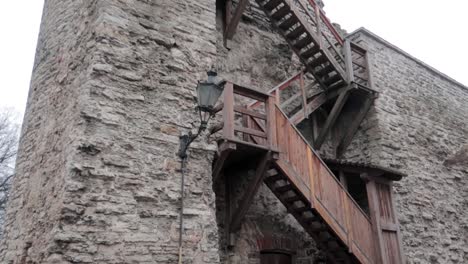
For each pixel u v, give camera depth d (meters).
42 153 5.52
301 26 7.86
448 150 10.40
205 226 4.92
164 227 4.63
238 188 6.99
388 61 10.09
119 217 4.39
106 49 4.95
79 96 4.81
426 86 10.84
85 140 4.46
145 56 5.22
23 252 5.00
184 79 5.44
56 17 6.52
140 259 4.37
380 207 6.86
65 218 4.11
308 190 5.98
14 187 6.09
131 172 4.63
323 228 6.51
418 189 9.00
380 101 9.26
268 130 5.89
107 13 5.11
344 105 9.49
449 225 9.28
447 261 8.77
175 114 5.20
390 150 8.83
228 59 8.10
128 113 4.84
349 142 9.16
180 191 4.89
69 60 5.59
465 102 12.02
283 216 7.56
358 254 6.22
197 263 4.70
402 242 7.33
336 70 8.30
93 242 4.18
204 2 6.10
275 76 8.82
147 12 5.45
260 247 7.00
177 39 5.59
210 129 5.71
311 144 8.98
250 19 8.86
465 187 10.31
